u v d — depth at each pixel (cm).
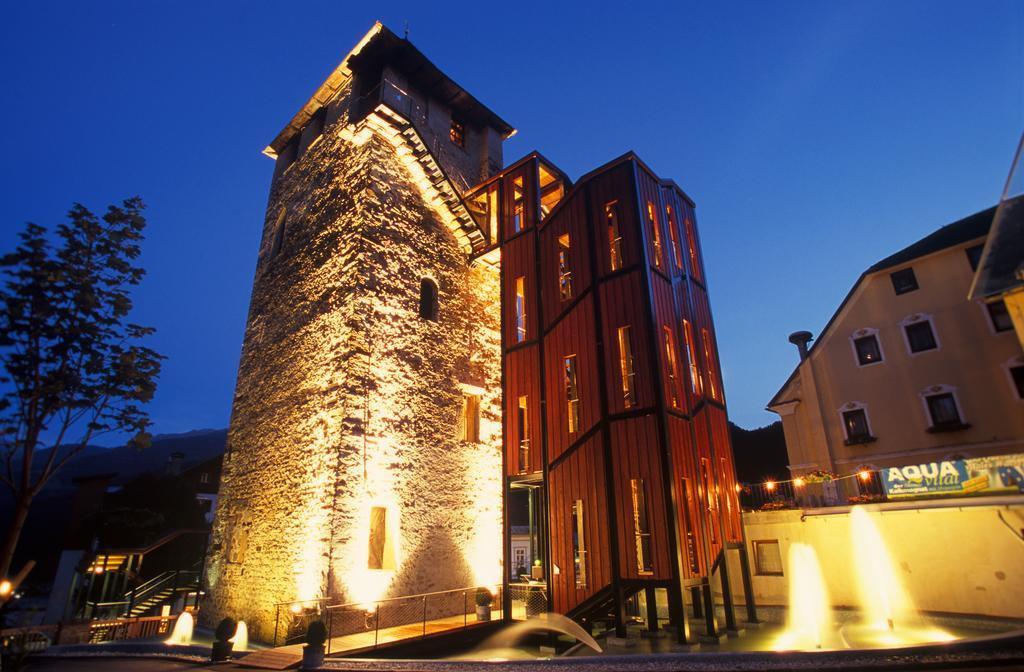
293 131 2006
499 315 1733
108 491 2653
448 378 1489
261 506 1363
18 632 1152
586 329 1227
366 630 1111
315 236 1589
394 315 1395
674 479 1026
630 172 1258
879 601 1138
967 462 1088
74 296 1317
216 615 1365
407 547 1246
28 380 1273
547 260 1394
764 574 1306
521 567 2075
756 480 2747
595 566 1076
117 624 1407
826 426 1845
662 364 1103
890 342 1781
